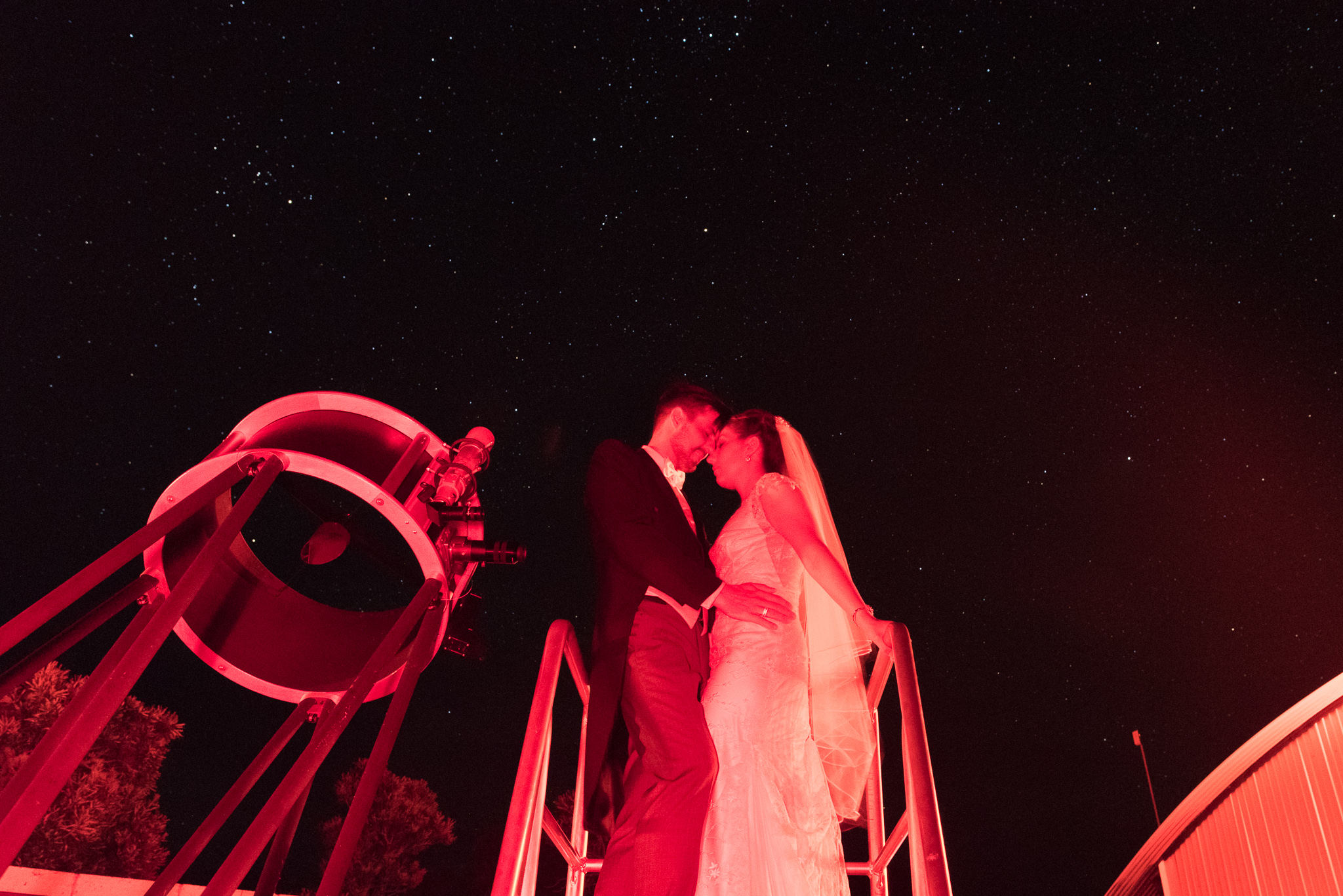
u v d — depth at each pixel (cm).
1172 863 1053
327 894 143
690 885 153
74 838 715
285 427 237
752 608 194
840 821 201
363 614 254
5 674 162
